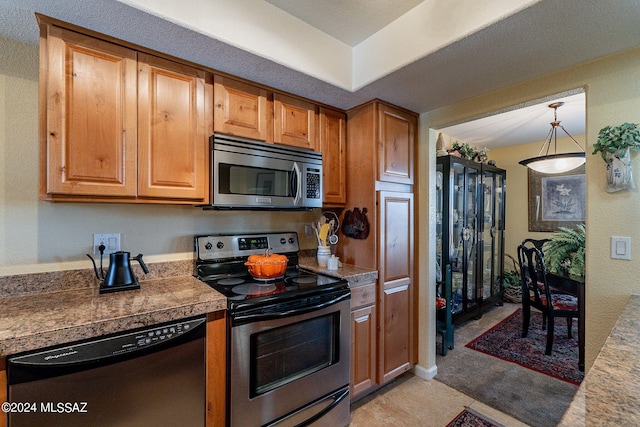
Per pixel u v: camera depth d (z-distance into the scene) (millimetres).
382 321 2105
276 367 1521
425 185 2387
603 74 1533
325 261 2209
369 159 2137
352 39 1870
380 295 2098
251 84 1803
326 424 1704
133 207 1689
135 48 1416
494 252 4109
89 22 1250
